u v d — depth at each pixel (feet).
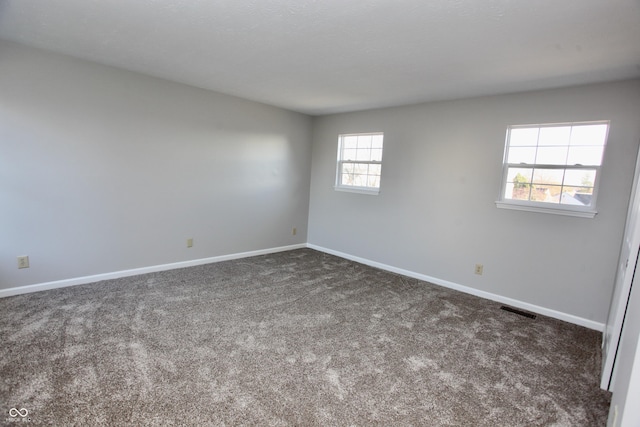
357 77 10.48
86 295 10.37
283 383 6.66
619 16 5.90
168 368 6.91
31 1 6.61
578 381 7.23
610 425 5.00
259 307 10.23
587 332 9.67
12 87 9.39
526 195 11.29
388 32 7.17
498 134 11.59
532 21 6.30
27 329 8.15
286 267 14.65
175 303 10.16
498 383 7.04
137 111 11.82
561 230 10.43
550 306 10.75
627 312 6.16
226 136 14.44
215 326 8.86
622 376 4.85
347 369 7.26
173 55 9.50
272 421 5.64
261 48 8.52
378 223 15.30
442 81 10.39
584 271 10.08
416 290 12.51
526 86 10.38
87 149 10.89
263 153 15.94
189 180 13.53
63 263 10.84
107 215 11.57
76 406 5.70
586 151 10.09
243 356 7.53
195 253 14.16
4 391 5.96
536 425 5.88
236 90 13.29
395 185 14.56
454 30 6.89
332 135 17.13
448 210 12.95
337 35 7.48
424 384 6.88
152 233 12.77
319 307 10.50
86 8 6.86
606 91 9.52
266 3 6.23
